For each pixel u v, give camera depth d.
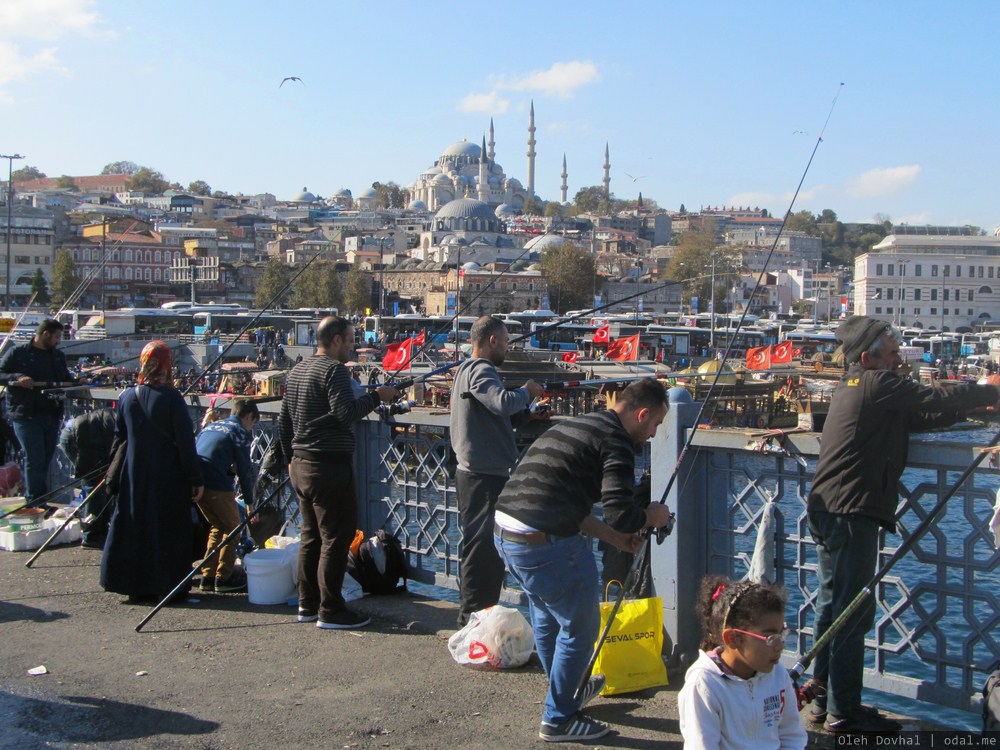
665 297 117.81
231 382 26.83
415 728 4.41
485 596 5.64
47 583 6.89
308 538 5.93
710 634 3.37
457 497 5.69
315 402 5.65
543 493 4.22
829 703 4.34
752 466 4.88
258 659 5.30
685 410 5.06
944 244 100.12
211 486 6.70
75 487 9.29
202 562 6.16
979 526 4.21
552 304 106.50
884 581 4.55
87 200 184.25
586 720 4.30
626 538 4.35
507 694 4.81
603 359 50.62
